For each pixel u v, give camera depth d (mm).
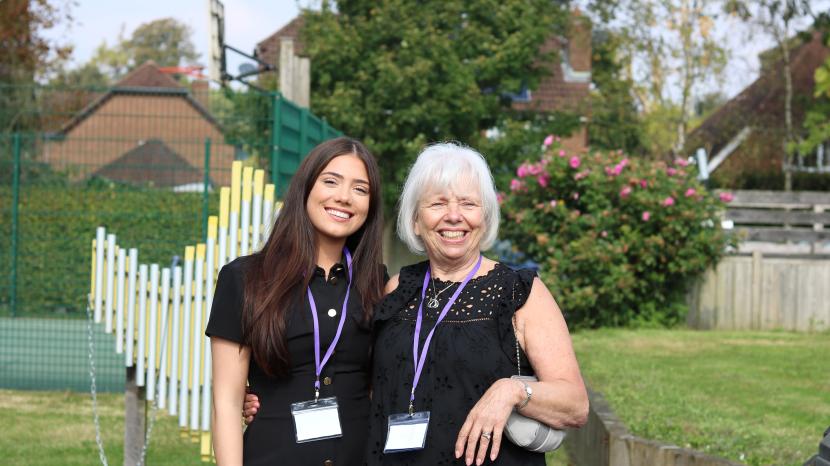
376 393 3457
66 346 10898
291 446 3506
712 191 14070
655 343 11250
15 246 11953
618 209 13758
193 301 6184
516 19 24703
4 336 11094
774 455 5543
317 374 3553
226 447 3496
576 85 32125
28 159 12016
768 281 13922
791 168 29422
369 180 3697
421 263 3643
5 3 23219
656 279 13648
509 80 24875
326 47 23969
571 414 3268
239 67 12484
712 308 13953
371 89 24344
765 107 31250
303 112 11508
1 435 7793
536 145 24734
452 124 24641
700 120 42062
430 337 3371
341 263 3695
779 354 10281
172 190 11648
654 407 6941
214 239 6137
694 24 32219
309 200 3652
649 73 33562
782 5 28578
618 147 33500
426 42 23438
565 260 13523
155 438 7766
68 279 12203
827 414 6926
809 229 14570
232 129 10062
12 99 13641
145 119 11352
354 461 3551
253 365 3602
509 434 3238
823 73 25375
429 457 3287
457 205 3453
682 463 5062
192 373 6148
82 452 7289
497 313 3350
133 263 6137
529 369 3381
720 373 8852
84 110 11648
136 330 6176
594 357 9906
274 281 3547
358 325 3602
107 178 11867
